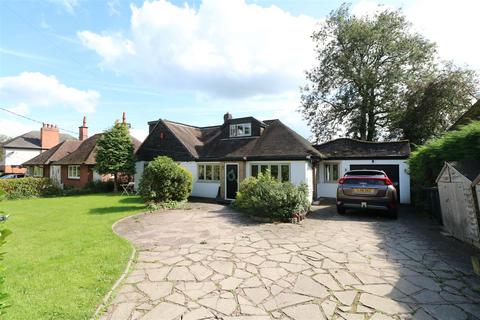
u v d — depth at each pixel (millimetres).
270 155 14102
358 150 15680
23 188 17078
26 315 3176
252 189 10281
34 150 42375
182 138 18453
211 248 5906
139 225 8398
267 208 8961
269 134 16359
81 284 4039
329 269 4648
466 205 5945
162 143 19109
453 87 18750
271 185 9508
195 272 4555
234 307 3395
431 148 9219
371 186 9281
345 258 5207
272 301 3547
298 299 3596
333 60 25672
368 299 3578
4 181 16328
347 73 24719
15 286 3965
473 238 5711
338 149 16406
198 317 3168
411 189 13188
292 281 4168
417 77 22375
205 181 16891
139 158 20438
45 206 12977
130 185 19922
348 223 8539
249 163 15039
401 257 5234
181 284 4082
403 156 13742
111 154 19281
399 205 12961
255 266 4812
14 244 6234
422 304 3430
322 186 16094
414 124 20328
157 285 4055
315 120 28078
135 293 3793
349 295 3695
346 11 25031
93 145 24000
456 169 6387
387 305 3414
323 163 16281
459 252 5496
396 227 7910
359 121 25281
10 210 11672
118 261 5023
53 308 3346
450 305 3396
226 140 18109
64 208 12211
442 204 7434
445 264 4828
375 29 23000
